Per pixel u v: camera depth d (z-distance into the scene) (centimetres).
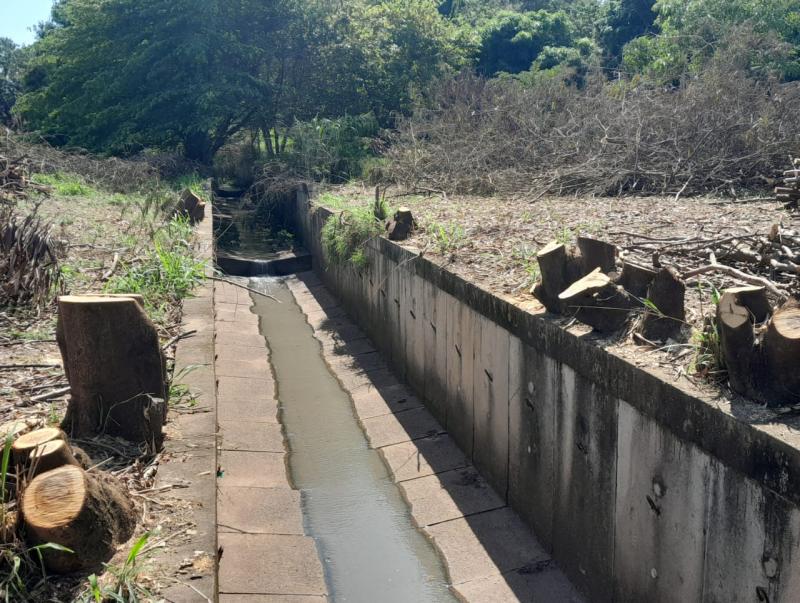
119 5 2773
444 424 938
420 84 2972
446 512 752
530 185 1659
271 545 683
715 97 1681
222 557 652
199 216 1638
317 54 2961
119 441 535
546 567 648
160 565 392
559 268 643
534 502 688
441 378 940
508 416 734
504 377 737
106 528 391
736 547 418
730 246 748
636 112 1700
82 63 2891
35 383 645
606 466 555
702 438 438
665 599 491
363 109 2967
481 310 784
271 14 2900
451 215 1310
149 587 372
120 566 384
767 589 396
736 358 430
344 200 1816
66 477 390
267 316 1550
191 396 643
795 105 1641
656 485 491
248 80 2800
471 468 834
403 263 1070
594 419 566
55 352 732
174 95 2706
